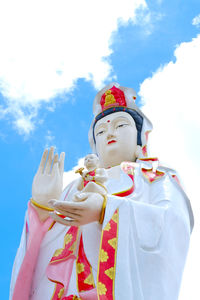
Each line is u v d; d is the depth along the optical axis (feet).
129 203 26.53
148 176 32.04
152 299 23.68
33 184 31.96
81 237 27.43
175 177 32.17
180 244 27.22
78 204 24.62
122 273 23.59
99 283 23.34
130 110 36.96
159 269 24.86
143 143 36.47
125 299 22.80
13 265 29.73
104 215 25.27
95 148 38.42
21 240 30.27
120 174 32.24
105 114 37.11
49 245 29.50
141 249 25.17
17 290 28.22
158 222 26.55
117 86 38.58
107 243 24.57
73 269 26.66
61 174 32.45
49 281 27.81
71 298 24.67
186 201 30.66
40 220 30.45
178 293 25.45
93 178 28.94
